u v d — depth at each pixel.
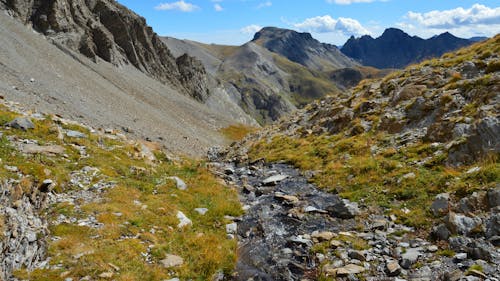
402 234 12.80
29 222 11.41
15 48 52.62
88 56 91.31
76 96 46.25
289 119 41.00
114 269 10.96
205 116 103.25
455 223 11.59
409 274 10.43
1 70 38.41
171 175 22.94
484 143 15.34
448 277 9.55
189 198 19.06
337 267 11.52
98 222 13.73
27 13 83.88
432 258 10.85
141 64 128.00
